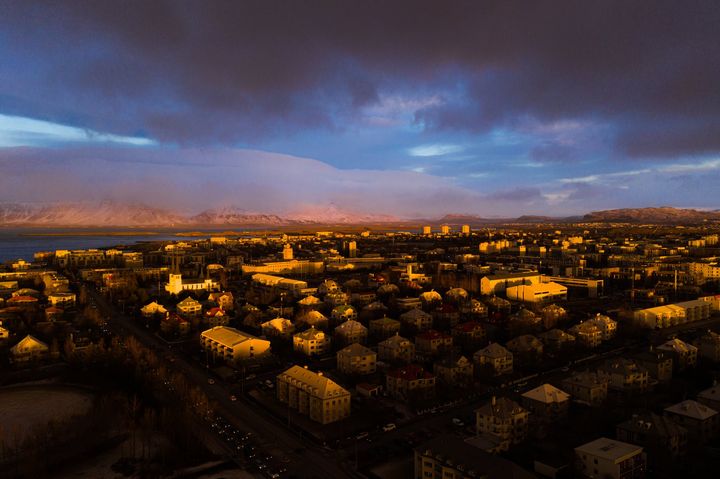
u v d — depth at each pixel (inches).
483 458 7519.7
